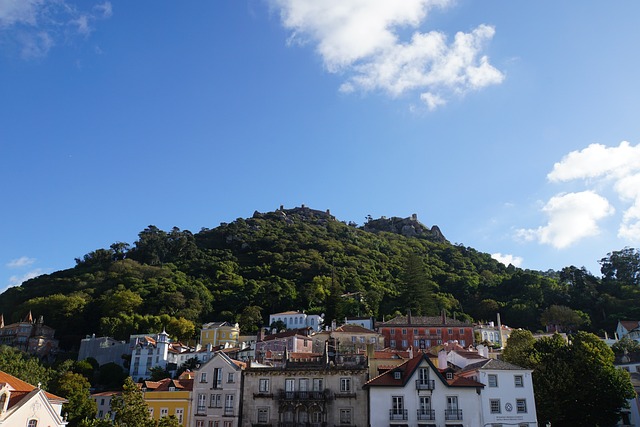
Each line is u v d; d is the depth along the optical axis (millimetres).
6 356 87688
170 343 136375
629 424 74500
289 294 179375
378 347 117062
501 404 56062
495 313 169000
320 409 58500
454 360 71750
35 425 48469
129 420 44438
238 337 148625
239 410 61469
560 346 72750
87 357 132125
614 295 167125
